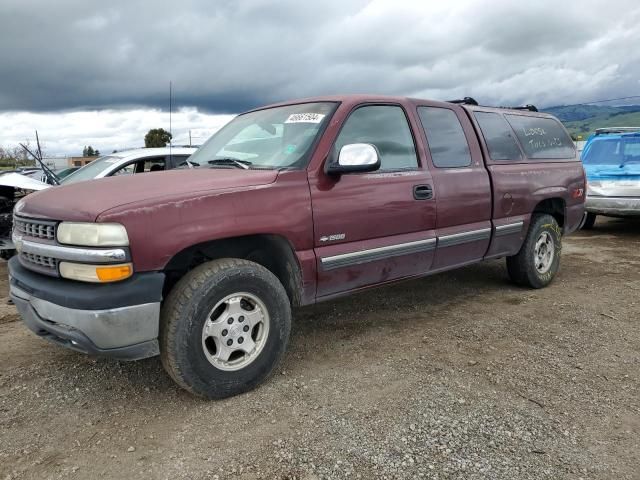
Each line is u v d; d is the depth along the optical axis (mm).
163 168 7305
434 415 2918
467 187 4520
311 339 4152
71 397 3221
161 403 3135
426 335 4203
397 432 2750
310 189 3457
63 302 2764
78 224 2754
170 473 2461
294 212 3357
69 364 3715
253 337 3283
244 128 4328
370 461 2512
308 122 3791
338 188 3598
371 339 4133
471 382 3326
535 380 3354
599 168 9320
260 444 2672
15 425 2902
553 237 5605
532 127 5586
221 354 3113
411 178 4070
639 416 2908
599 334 4184
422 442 2660
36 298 2975
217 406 3080
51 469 2506
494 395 3150
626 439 2684
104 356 2822
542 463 2490
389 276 4035
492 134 5012
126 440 2744
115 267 2719
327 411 2984
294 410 3008
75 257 2742
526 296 5301
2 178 6398
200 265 3096
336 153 3643
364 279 3852
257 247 3535
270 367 3307
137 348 2840
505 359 3691
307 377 3445
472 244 4633
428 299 5242
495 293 5434
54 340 3053
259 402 3113
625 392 3188
